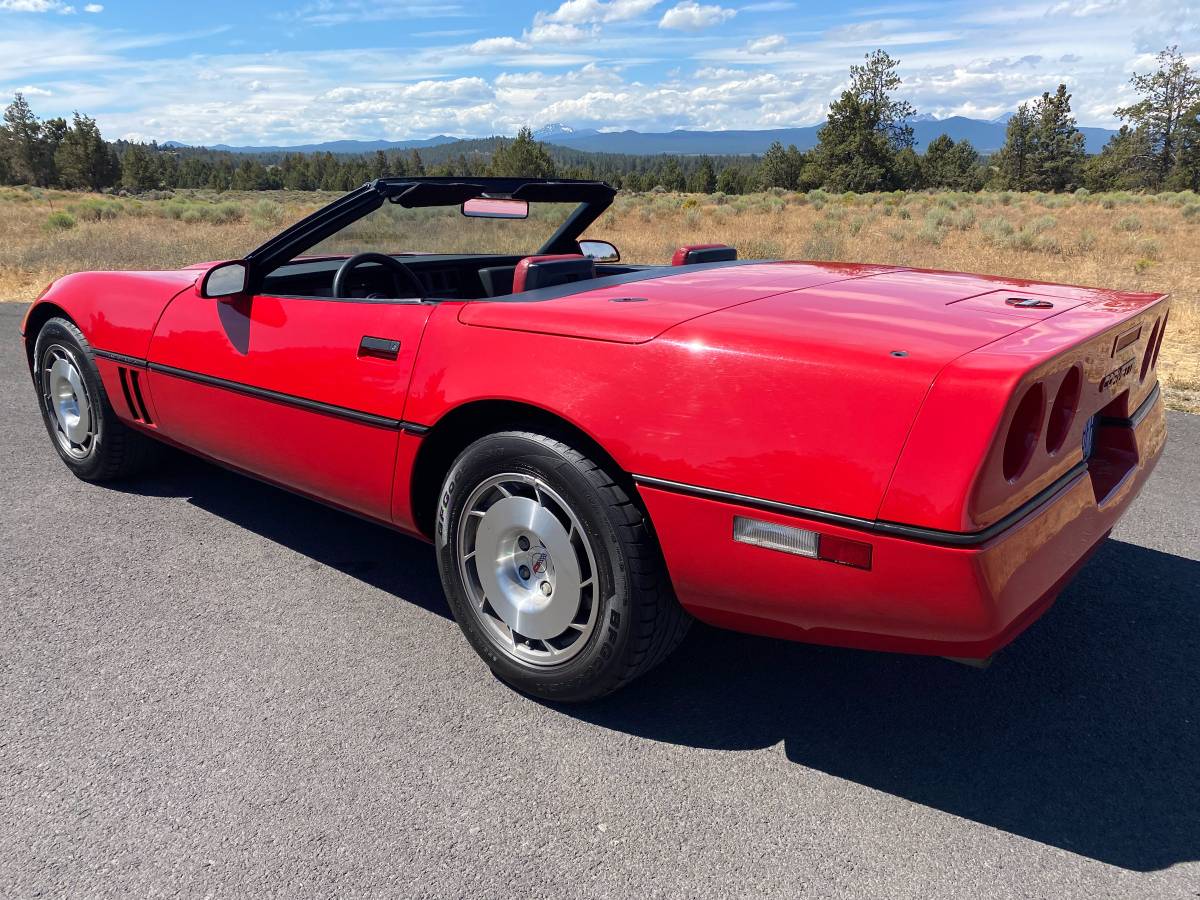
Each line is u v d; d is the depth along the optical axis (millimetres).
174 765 2227
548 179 3389
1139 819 2061
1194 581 3309
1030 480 1943
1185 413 5805
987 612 1851
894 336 2033
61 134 119125
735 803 2107
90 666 2689
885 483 1849
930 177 101375
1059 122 92812
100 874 1862
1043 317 2264
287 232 3020
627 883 1846
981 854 1940
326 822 2027
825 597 1988
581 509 2250
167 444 3889
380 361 2678
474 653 2811
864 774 2225
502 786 2164
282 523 3863
